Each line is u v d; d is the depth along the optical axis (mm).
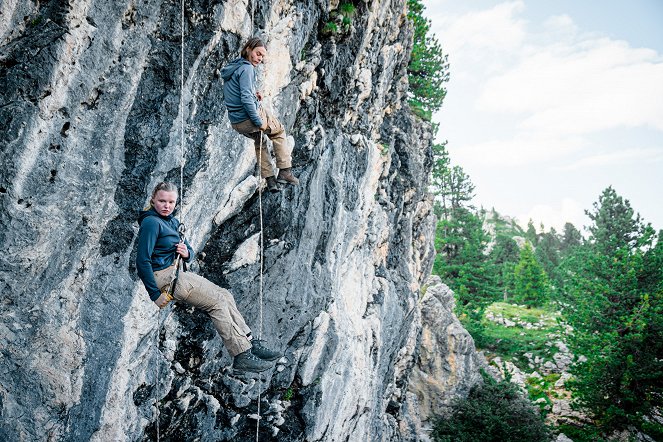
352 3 9312
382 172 14023
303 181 8648
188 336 7227
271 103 7535
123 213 5453
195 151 6125
